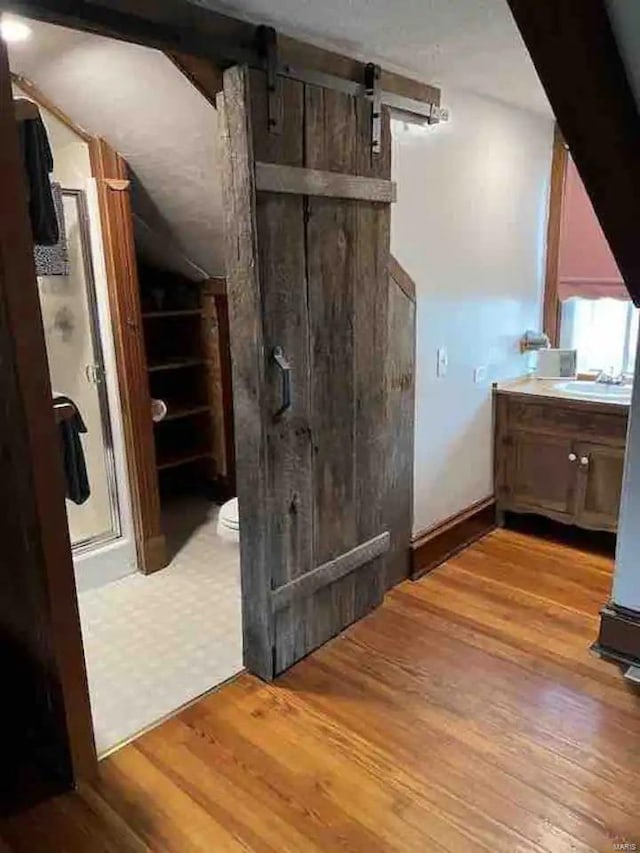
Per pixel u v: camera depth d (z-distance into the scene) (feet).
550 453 11.37
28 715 6.82
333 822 5.99
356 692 7.77
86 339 9.78
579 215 12.00
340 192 7.55
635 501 7.98
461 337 10.69
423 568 10.48
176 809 6.15
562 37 5.07
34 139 6.37
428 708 7.48
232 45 6.25
